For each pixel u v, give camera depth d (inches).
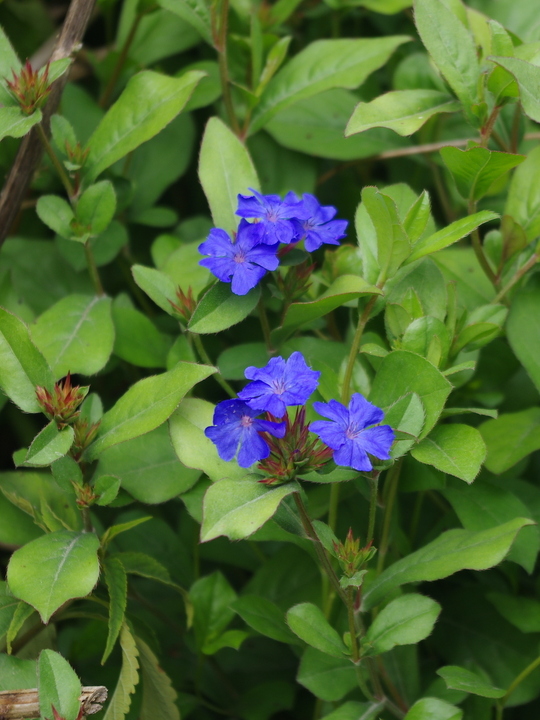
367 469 24.9
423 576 26.6
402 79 32.9
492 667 29.6
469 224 26.9
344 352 29.1
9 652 27.3
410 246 26.8
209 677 31.0
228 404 25.1
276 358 25.3
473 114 28.4
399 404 26.4
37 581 26.0
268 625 28.3
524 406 31.3
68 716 25.7
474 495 28.4
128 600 30.3
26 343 26.8
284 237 26.3
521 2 32.9
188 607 28.7
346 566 26.0
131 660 27.1
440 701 26.6
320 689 27.8
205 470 26.7
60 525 28.2
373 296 27.2
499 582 30.3
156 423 26.5
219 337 32.6
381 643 26.5
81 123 33.1
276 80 31.7
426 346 27.1
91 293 32.7
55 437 26.5
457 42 28.5
